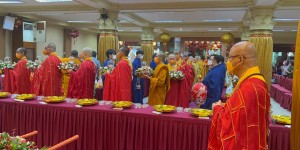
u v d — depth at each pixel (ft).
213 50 59.62
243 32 43.93
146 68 16.60
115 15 31.04
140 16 39.45
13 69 18.53
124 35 64.49
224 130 5.52
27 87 18.33
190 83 20.90
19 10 33.99
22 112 11.10
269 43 26.91
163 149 9.41
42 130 10.88
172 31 59.57
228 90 16.20
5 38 35.45
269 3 25.21
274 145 8.19
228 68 6.13
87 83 15.37
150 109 10.38
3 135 5.43
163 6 29.86
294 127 6.04
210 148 6.05
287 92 27.48
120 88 14.74
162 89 16.69
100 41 30.89
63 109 10.54
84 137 10.33
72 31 48.91
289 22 41.50
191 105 21.44
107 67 20.15
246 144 5.27
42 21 38.70
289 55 55.93
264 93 5.47
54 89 15.92
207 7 28.58
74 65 16.33
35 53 39.73
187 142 9.13
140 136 9.69
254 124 5.31
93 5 28.66
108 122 10.05
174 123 9.23
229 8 28.43
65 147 10.52
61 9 32.89
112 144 10.07
